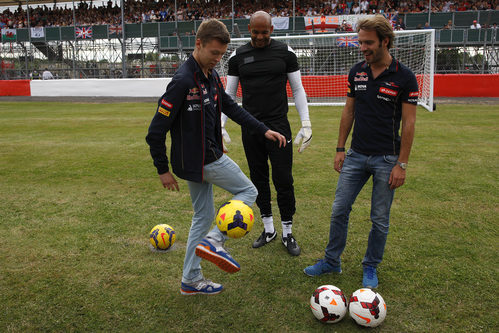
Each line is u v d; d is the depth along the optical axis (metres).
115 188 5.17
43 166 6.32
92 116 12.72
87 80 19.97
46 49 26.36
